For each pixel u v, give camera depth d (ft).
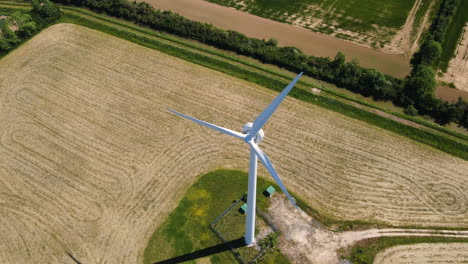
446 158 148.56
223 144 152.97
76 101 171.63
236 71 183.83
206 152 150.20
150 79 180.86
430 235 126.62
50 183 142.00
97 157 149.69
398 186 140.05
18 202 136.67
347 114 163.94
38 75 184.55
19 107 170.09
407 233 127.24
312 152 150.61
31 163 148.56
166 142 153.99
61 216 132.16
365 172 144.15
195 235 126.82
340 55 178.70
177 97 172.14
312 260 121.08
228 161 147.23
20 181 143.02
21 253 123.34
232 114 164.96
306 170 144.87
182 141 154.30
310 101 169.17
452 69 184.14
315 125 159.94
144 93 174.29
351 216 131.64
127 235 126.93
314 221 130.11
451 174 143.54
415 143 153.79
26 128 161.48
